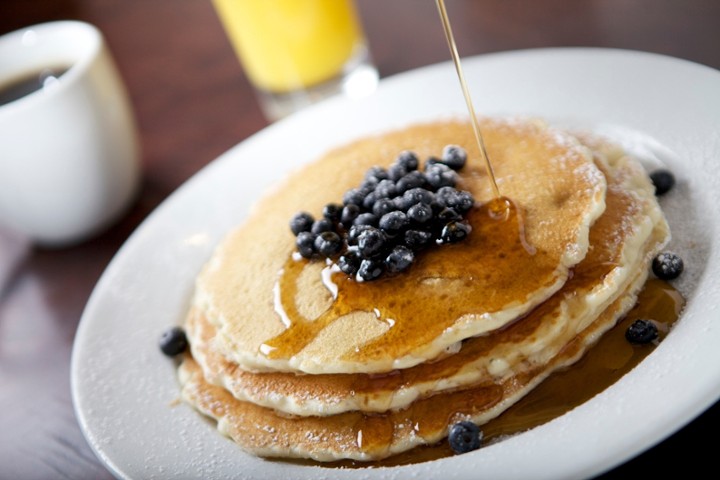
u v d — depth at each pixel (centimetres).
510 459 37
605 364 41
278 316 43
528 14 60
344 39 60
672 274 42
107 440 43
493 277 41
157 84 67
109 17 76
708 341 38
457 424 40
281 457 41
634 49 54
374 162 48
